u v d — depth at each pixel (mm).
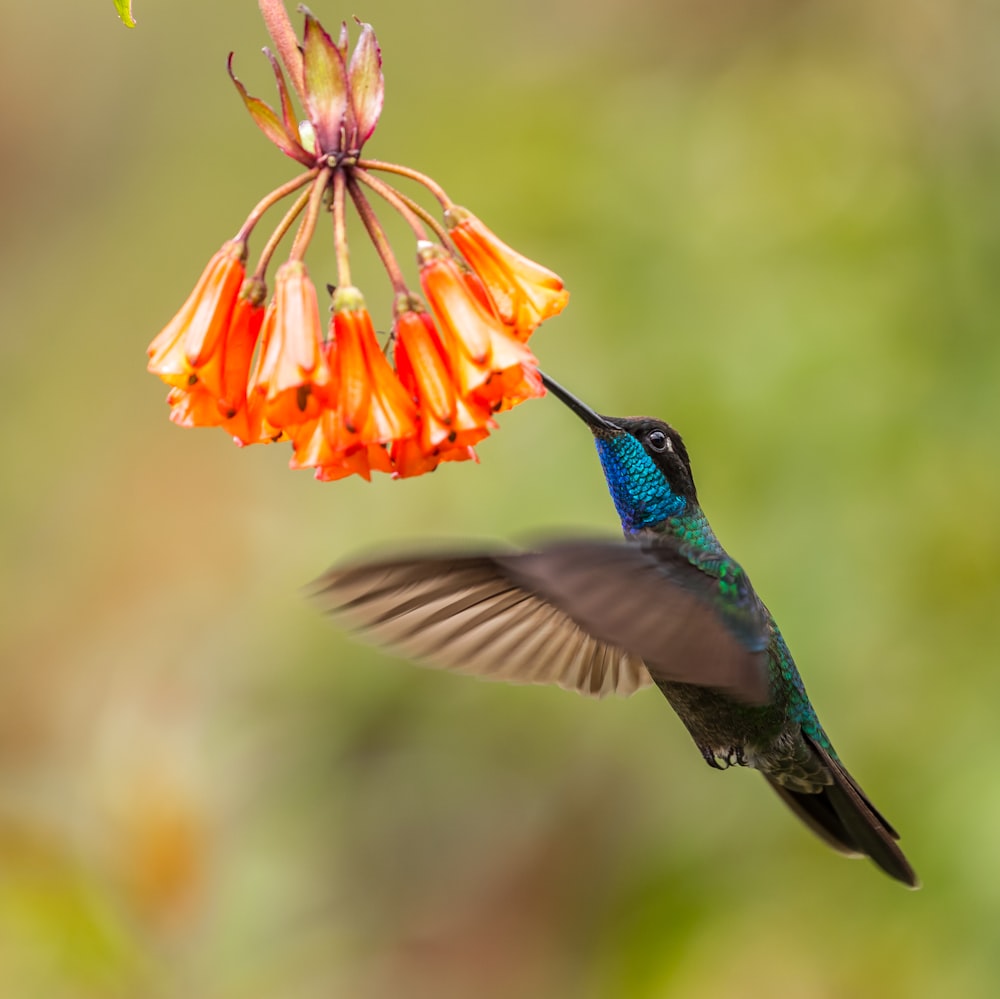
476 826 11711
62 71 16312
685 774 10773
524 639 6383
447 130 12289
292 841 9359
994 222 10648
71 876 8680
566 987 12062
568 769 11414
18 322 15750
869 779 9594
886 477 9914
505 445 10617
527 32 13883
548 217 11102
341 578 5375
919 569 9781
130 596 13836
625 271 10758
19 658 13555
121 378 15102
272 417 5379
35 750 12836
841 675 9617
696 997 9953
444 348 5559
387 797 11367
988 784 9297
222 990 8688
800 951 9781
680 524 7211
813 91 11359
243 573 12758
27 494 14531
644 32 12312
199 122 15930
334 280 12250
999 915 9141
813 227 10711
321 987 8969
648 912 10484
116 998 8578
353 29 14773
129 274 15492
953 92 11227
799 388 10094
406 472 5633
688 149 11250
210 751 9320
